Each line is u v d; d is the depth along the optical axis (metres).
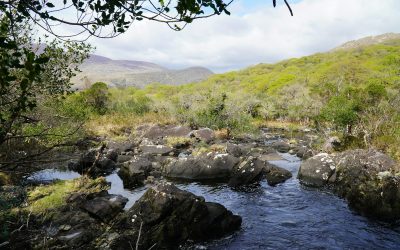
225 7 3.06
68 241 10.24
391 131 24.50
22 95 2.63
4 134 2.73
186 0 2.97
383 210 13.31
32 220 11.29
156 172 20.78
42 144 11.17
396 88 45.06
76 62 6.79
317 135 34.88
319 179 18.52
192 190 17.98
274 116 60.56
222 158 20.89
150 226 11.13
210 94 43.38
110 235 10.91
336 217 13.70
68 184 14.89
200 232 11.67
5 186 13.81
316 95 55.50
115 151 24.66
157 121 44.12
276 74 116.88
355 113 28.59
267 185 18.70
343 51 145.50
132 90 90.69
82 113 27.48
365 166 17.11
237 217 12.75
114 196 13.89
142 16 3.13
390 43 183.88
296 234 12.16
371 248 11.02
